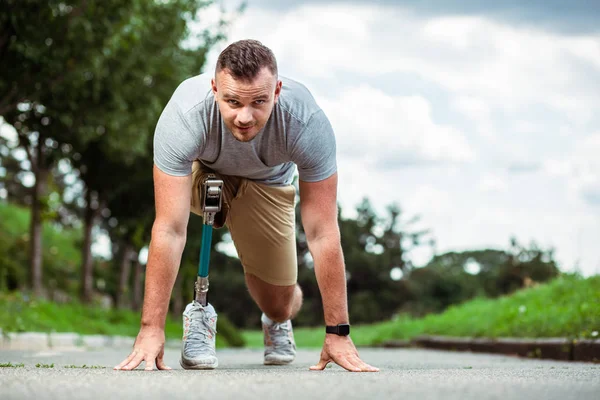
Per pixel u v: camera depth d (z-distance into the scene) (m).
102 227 23.38
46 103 11.98
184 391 2.43
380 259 42.44
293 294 4.92
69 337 10.53
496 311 11.30
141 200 19.45
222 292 42.56
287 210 4.55
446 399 2.25
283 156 3.90
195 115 3.71
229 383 2.68
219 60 3.39
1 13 9.38
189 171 3.82
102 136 14.82
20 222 24.70
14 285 17.11
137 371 3.44
